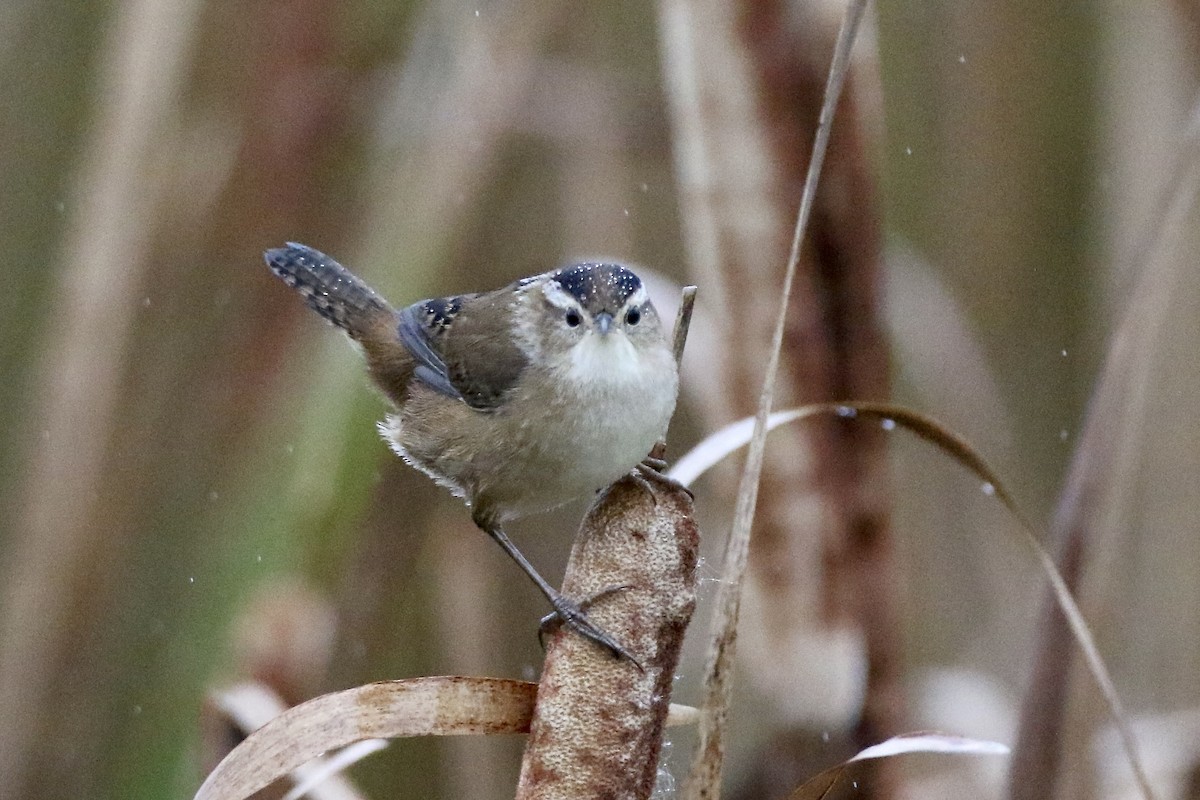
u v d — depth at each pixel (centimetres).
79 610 1073
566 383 757
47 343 1093
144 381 1093
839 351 817
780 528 833
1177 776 892
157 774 929
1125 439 714
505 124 1062
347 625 1085
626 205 1178
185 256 1113
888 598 844
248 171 1127
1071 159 1207
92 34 1214
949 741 562
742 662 948
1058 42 1201
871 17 783
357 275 1048
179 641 959
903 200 1254
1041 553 620
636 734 528
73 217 1101
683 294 640
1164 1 1086
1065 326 1216
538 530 1221
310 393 1017
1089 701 723
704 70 793
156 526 1096
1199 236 1041
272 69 1129
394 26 1195
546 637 751
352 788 770
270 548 965
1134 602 1073
